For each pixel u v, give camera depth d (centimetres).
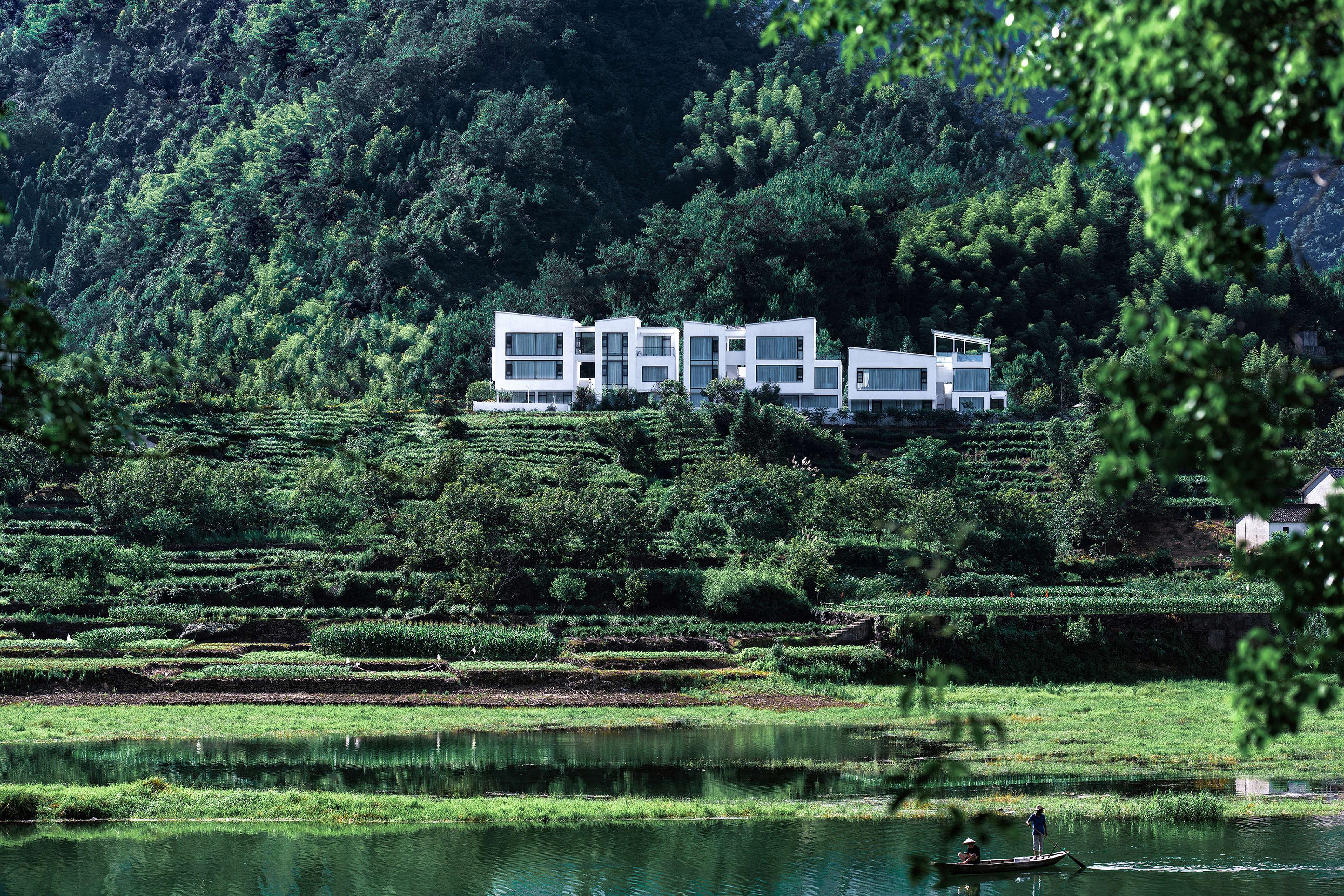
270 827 4653
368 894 3831
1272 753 6150
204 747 6334
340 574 10244
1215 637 9088
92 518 12112
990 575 11250
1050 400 16850
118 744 6381
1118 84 1173
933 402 16812
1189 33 1106
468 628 9156
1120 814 4872
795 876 4047
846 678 8531
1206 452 1138
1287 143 1138
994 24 1398
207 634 9262
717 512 11625
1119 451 1177
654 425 15725
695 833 4616
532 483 12875
